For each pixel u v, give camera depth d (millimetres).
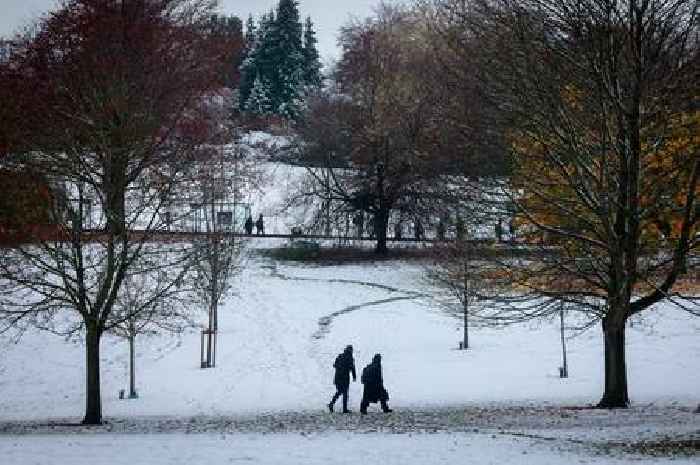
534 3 26984
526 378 39625
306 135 81312
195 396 37688
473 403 33625
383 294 63000
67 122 29688
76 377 42562
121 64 30703
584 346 46250
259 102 154000
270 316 56625
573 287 33625
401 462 16656
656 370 38812
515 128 27906
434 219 73312
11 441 20766
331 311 57969
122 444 19625
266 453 17828
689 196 26047
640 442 20578
